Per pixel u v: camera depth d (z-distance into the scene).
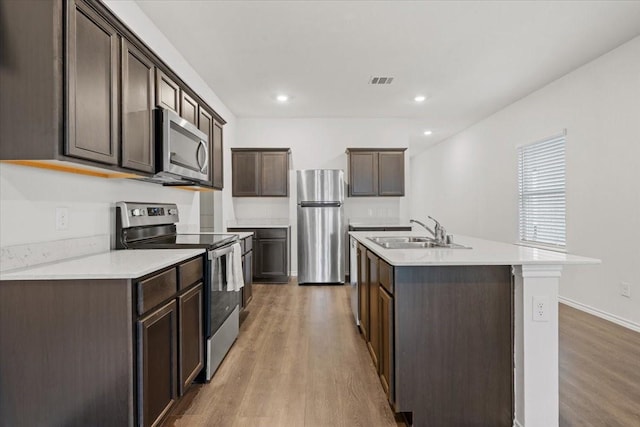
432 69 3.73
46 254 1.69
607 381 2.19
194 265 2.09
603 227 3.38
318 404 1.97
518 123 4.79
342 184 5.09
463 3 2.56
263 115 5.44
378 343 2.15
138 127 1.99
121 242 2.21
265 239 5.08
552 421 1.69
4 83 1.41
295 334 3.06
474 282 1.75
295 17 2.72
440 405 1.75
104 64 1.68
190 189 3.42
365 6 2.58
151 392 1.56
